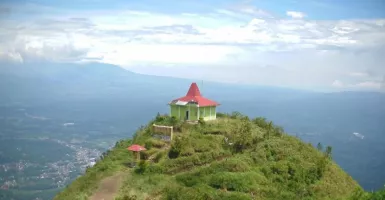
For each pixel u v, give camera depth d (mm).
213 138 62344
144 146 62031
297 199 48969
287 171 55312
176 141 58875
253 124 71438
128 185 50469
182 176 51562
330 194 54188
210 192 45906
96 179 53438
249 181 49781
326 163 61688
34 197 99438
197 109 71625
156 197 46656
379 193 43906
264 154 58594
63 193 52562
